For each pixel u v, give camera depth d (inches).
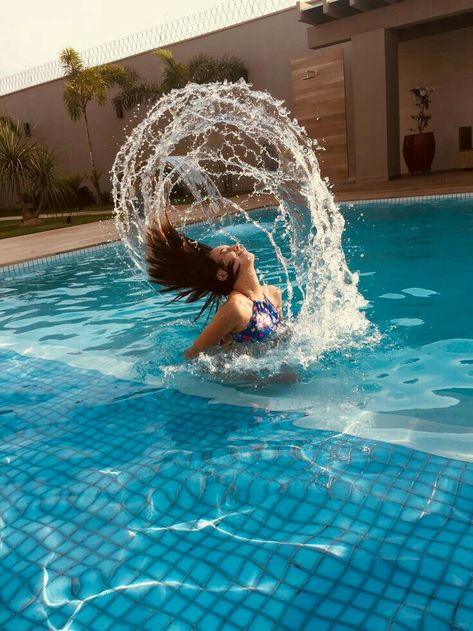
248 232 289.7
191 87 162.9
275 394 85.8
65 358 115.6
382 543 50.3
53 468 70.0
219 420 79.0
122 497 62.2
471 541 49.4
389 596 44.4
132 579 49.2
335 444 68.9
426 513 53.7
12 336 137.1
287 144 190.1
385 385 86.3
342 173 488.4
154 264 103.9
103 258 254.4
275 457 67.2
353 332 111.1
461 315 119.3
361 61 431.5
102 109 681.0
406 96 493.4
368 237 227.0
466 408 76.4
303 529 53.4
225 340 100.3
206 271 100.5
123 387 95.7
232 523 55.7
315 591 45.7
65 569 51.3
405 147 462.6
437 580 45.5
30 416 87.0
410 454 64.9
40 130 748.6
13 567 52.1
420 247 197.2
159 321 138.6
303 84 489.4
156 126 558.9
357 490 58.6
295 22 532.1
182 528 55.8
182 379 95.9
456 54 462.0
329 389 86.0
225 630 42.9
